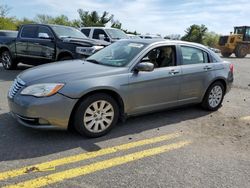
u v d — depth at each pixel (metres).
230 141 5.16
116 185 3.60
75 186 3.54
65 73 4.89
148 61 5.57
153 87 5.54
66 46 9.95
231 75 7.13
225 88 7.05
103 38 13.27
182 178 3.84
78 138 4.90
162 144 4.88
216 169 4.13
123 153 4.48
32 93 4.57
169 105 5.96
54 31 10.52
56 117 4.60
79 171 3.88
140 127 5.60
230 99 8.32
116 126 5.57
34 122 4.61
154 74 5.54
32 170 3.84
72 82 4.70
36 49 10.88
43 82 4.64
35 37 11.01
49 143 4.66
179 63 6.05
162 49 5.85
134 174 3.88
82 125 4.80
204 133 5.49
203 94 6.58
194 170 4.06
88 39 10.34
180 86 6.02
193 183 3.74
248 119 6.44
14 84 5.01
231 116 6.61
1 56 12.32
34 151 4.36
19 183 3.54
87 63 5.59
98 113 4.95
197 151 4.68
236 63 21.61
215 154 4.61
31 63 11.33
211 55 6.77
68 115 4.67
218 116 6.55
